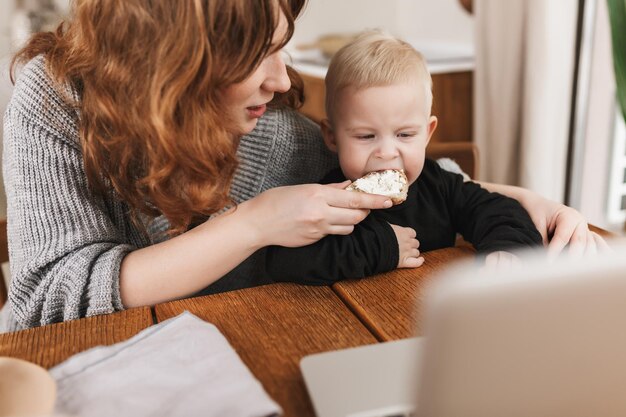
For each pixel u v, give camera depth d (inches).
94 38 28.3
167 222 38.9
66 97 33.0
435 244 40.0
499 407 15.2
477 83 91.4
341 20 128.0
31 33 40.3
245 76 28.2
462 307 13.7
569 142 89.0
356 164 37.6
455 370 14.5
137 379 20.8
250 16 26.8
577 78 85.3
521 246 32.8
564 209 36.7
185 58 26.5
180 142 28.1
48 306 29.7
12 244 32.5
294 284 30.9
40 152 32.5
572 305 13.8
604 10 82.7
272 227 30.9
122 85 28.0
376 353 22.7
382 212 38.2
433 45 122.6
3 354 24.5
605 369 14.8
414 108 36.5
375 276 31.7
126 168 31.4
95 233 31.5
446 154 52.9
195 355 22.1
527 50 81.7
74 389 20.4
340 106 37.6
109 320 27.2
